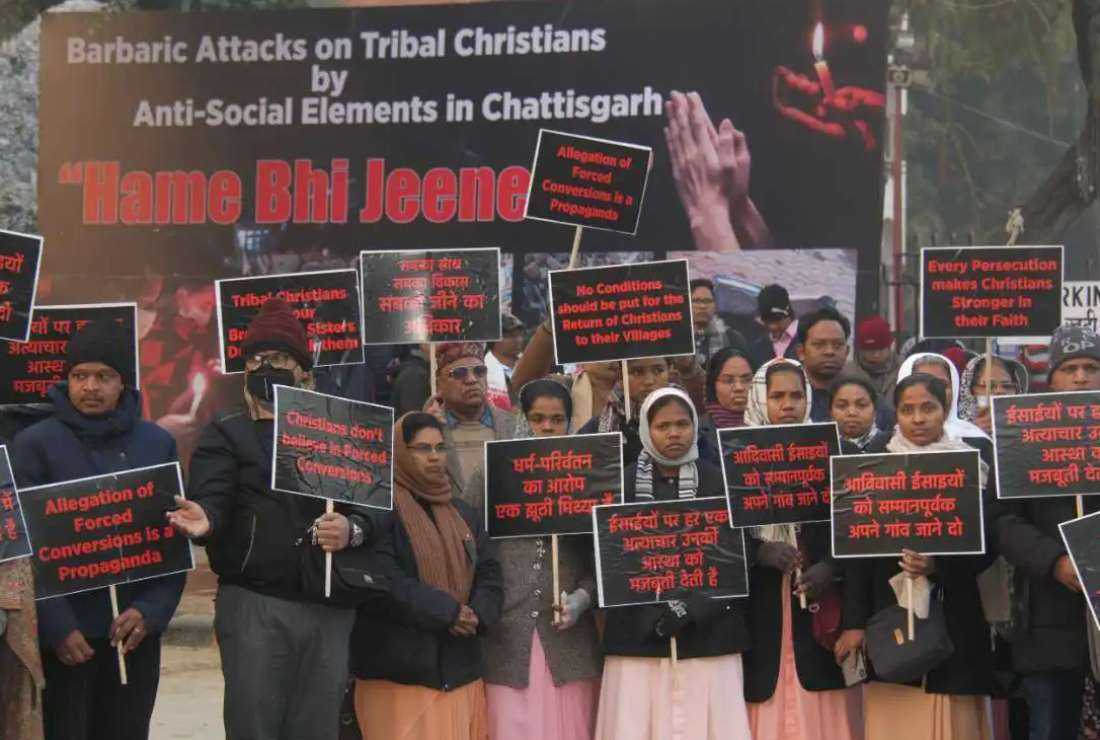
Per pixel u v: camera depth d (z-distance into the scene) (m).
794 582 7.04
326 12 16.31
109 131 16.62
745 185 15.27
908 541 6.65
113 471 6.88
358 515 6.64
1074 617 6.74
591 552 7.23
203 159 16.52
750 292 15.22
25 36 17.22
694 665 6.88
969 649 6.88
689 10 15.42
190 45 16.55
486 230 15.93
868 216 15.10
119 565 6.65
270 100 16.41
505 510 7.02
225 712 6.59
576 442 7.02
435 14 16.08
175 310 16.52
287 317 6.82
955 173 31.69
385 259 8.20
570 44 15.72
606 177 8.55
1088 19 17.06
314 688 6.61
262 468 6.60
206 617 13.28
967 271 7.88
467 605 6.93
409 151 16.09
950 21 23.20
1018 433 6.66
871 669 6.91
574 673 7.09
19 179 17.08
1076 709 6.90
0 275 7.29
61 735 6.76
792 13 15.24
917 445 6.88
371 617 6.85
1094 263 22.38
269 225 16.38
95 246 16.62
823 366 8.48
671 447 6.98
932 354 7.98
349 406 6.68
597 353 7.70
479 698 7.00
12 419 7.57
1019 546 6.63
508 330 10.36
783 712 6.99
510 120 15.88
